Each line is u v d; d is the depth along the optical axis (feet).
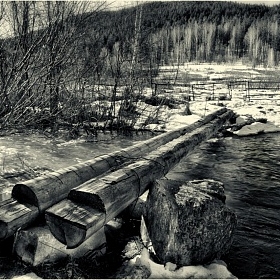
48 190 10.59
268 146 32.09
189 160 26.27
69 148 26.17
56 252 9.71
